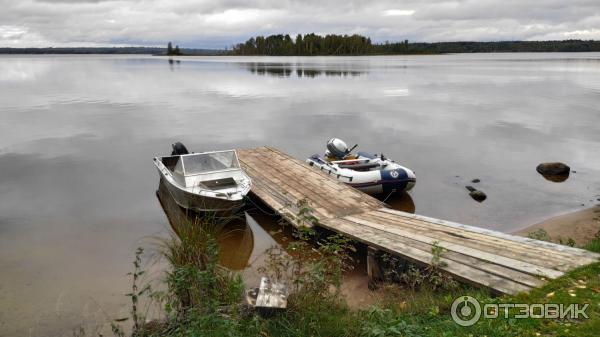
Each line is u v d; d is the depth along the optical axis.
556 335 3.78
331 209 9.38
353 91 36.41
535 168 14.72
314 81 45.94
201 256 5.69
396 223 8.20
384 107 27.48
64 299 6.69
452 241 6.83
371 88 38.81
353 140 18.73
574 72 60.69
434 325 4.21
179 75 56.03
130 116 24.39
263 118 23.78
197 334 4.07
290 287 5.25
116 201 11.72
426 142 18.31
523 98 31.75
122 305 6.45
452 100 30.78
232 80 47.50
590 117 23.72
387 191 11.77
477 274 5.50
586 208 11.01
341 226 8.14
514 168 14.73
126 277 7.43
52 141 18.38
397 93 35.00
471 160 15.72
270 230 9.91
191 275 4.91
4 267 7.88
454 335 3.94
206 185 10.55
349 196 10.22
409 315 4.55
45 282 7.28
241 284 5.15
